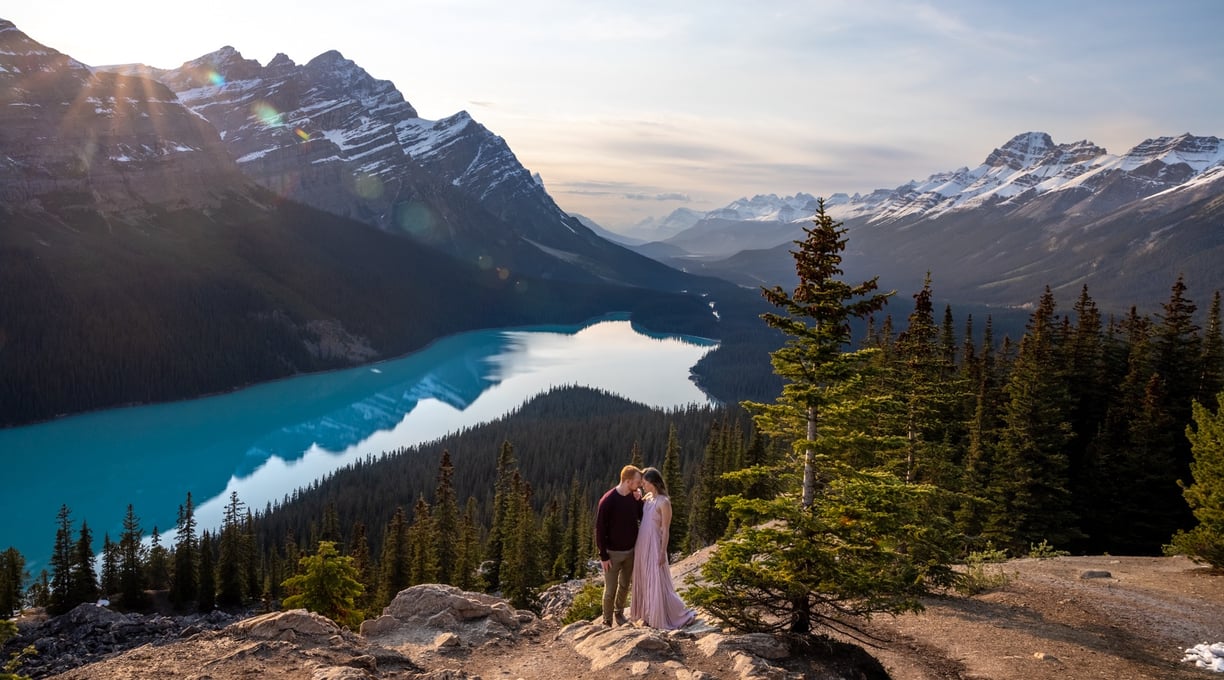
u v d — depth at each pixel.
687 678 10.88
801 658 12.52
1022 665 15.88
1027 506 38.69
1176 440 44.34
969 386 45.25
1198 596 21.78
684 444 133.88
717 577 13.84
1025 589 22.77
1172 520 41.06
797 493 14.68
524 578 56.12
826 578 13.28
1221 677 15.23
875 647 15.66
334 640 12.58
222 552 79.50
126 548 77.69
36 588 81.81
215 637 12.54
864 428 15.89
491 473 128.25
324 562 35.03
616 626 13.62
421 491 119.50
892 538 14.21
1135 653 16.73
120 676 10.67
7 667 17.11
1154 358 49.22
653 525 14.05
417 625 14.78
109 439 179.38
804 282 14.54
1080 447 48.66
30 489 139.75
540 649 13.41
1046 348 46.47
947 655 16.75
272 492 141.50
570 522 75.31
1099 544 43.25
